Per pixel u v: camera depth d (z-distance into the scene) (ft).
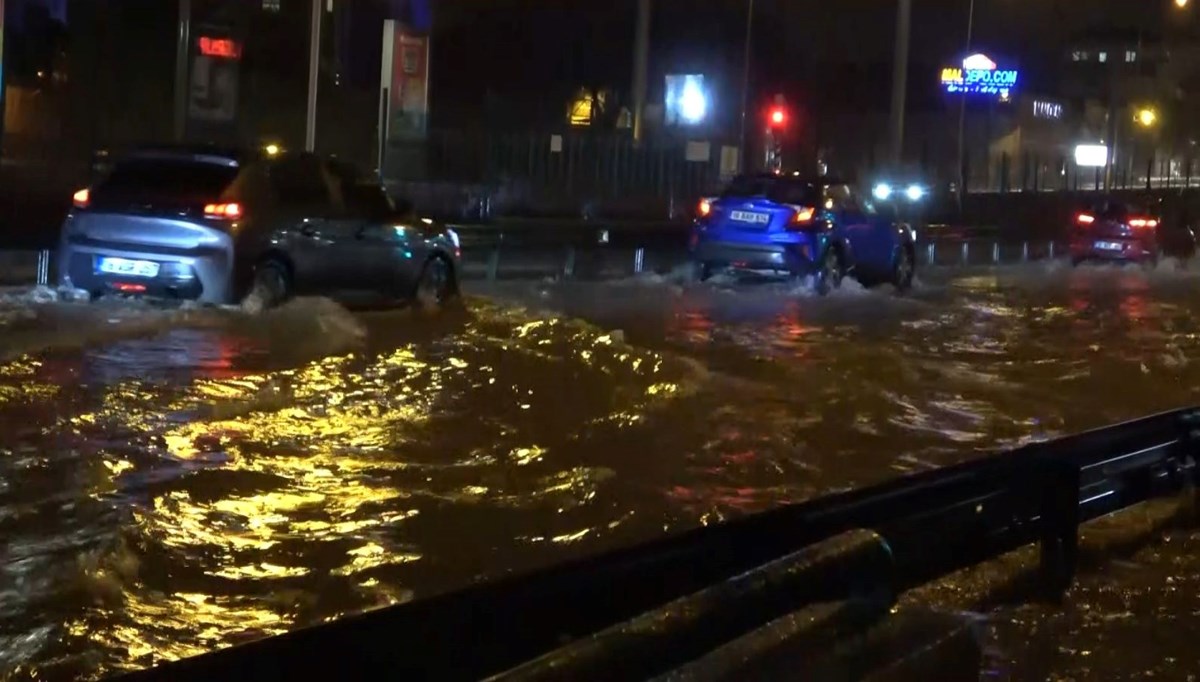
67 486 26.40
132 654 18.67
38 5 133.49
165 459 29.07
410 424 33.83
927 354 54.03
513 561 23.58
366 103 155.84
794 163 187.93
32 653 18.44
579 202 128.98
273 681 12.40
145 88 145.28
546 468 30.48
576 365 42.68
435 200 106.93
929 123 261.24
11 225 68.39
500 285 72.54
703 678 12.75
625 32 232.53
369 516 25.96
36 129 125.80
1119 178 272.72
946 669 14.92
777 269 74.79
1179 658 20.38
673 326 57.36
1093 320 72.23
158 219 46.70
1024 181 200.03
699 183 147.64
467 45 222.28
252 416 33.50
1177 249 125.39
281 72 150.92
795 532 19.31
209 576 22.00
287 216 48.67
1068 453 25.79
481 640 14.76
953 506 22.43
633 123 148.77
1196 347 61.93
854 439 35.94
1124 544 27.71
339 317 47.93
